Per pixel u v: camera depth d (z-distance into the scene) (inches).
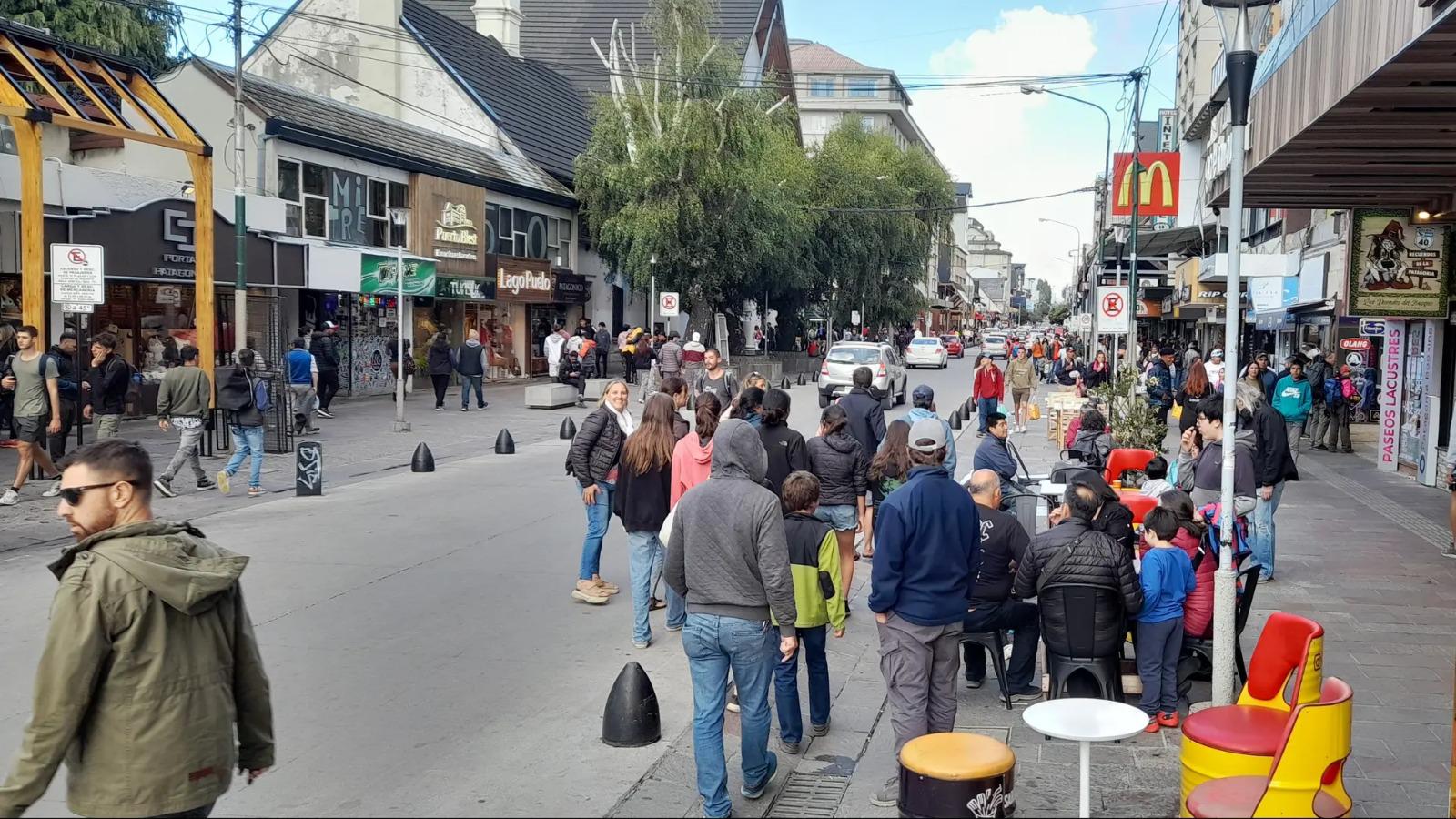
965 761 188.2
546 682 278.7
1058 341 2210.9
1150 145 2210.9
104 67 682.2
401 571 396.5
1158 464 378.0
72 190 745.0
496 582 382.6
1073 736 176.9
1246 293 1236.5
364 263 1037.2
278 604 349.7
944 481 212.8
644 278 1370.6
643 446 305.7
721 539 201.9
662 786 216.7
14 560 402.9
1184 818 185.2
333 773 220.5
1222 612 237.8
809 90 3978.8
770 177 1480.1
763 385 362.3
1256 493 350.3
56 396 517.0
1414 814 198.5
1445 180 511.8
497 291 1333.7
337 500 547.8
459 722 250.4
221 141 989.8
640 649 308.2
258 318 977.5
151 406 856.9
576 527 483.8
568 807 205.8
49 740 124.5
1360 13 318.7
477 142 1523.1
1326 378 804.0
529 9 2197.3
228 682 138.7
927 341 2042.3
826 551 241.1
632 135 1379.2
